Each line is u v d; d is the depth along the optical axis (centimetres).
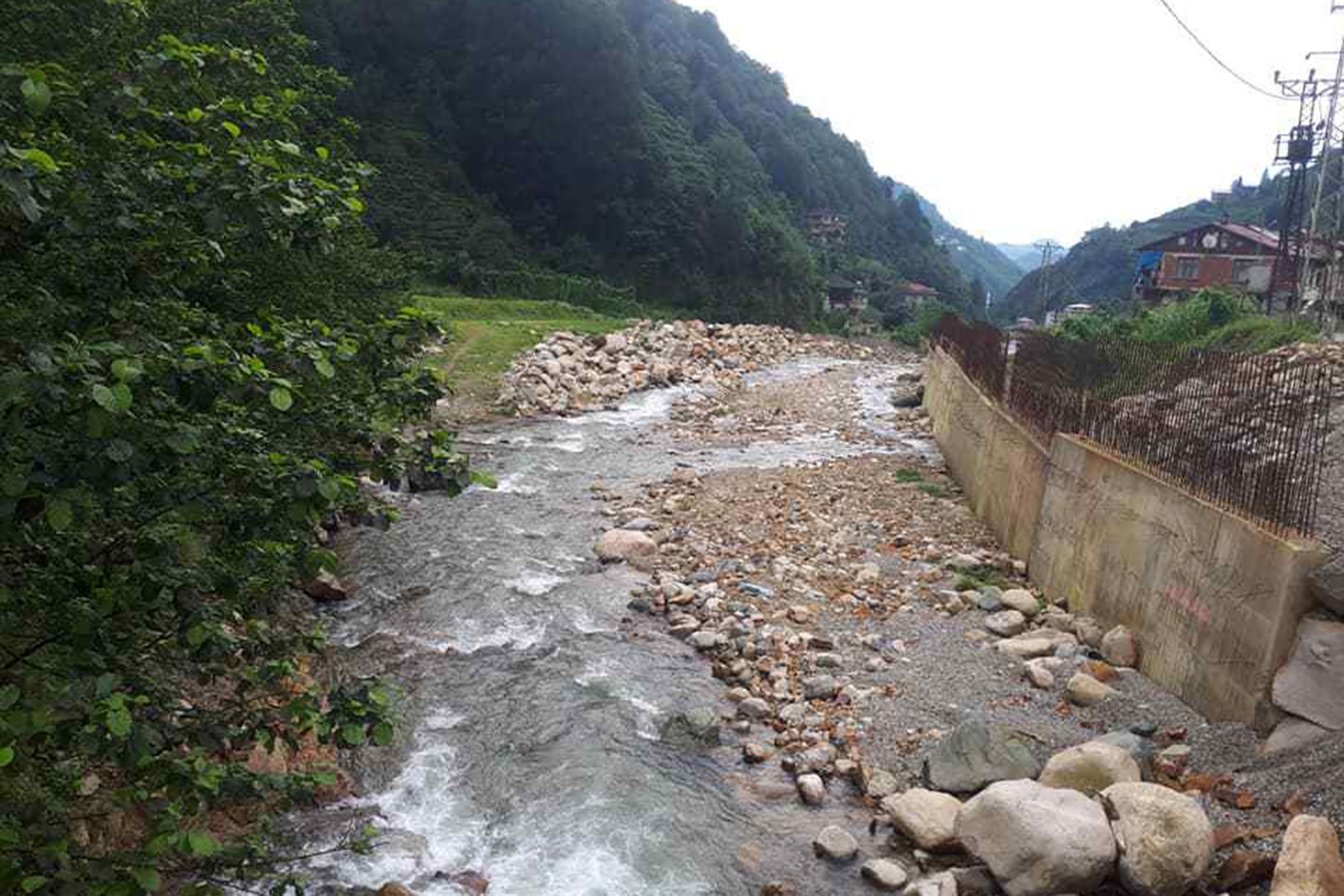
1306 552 753
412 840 731
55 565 398
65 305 378
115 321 399
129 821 634
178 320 444
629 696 979
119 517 399
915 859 716
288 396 346
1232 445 905
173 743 392
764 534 1524
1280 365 975
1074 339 1453
